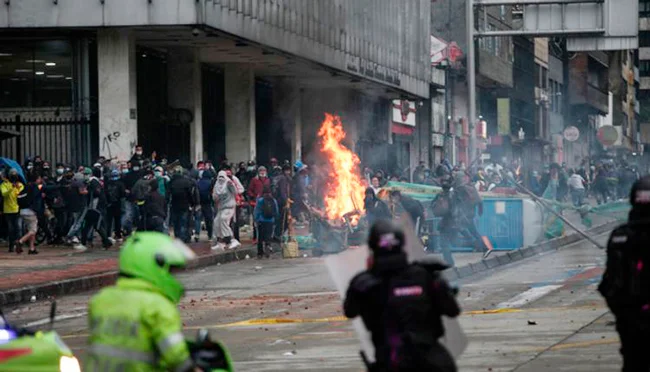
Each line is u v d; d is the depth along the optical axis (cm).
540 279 4228
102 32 6781
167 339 1202
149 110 7519
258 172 6284
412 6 11488
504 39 15212
